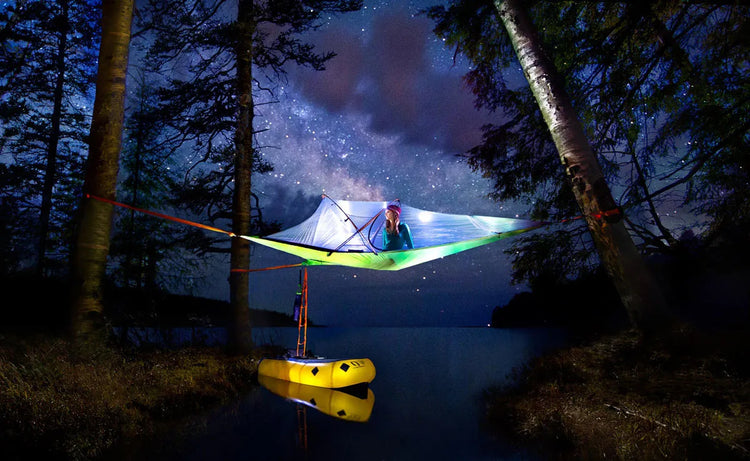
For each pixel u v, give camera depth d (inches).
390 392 364.5
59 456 166.2
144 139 547.2
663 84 333.7
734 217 315.6
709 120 297.6
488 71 413.1
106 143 311.9
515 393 288.0
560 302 448.8
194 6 491.5
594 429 190.9
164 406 258.8
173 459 183.9
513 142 413.1
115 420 207.5
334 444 214.4
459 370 502.6
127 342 382.6
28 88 624.4
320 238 300.0
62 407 189.6
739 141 294.5
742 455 141.4
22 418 171.8
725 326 270.8
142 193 543.8
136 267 480.7
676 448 156.3
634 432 174.2
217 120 502.9
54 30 636.1
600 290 405.7
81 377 225.1
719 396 184.5
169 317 495.2
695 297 356.2
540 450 190.9
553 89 316.8
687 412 173.0
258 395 336.8
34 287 468.8
